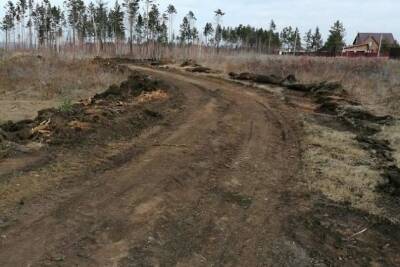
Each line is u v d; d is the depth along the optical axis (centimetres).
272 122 1138
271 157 804
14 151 727
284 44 9419
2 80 1988
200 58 3938
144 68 3262
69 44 6500
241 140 929
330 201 604
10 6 7231
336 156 823
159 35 7106
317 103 1467
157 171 681
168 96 1512
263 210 562
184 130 988
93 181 618
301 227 520
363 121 1141
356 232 516
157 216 516
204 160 762
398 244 493
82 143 805
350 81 1748
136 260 415
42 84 1911
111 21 7075
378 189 655
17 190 562
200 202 573
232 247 460
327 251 468
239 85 1989
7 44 6550
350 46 7331
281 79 2003
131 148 809
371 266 443
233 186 642
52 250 421
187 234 481
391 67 2061
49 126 879
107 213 514
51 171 645
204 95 1631
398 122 1116
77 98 1647
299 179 686
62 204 530
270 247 466
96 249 430
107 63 3184
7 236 444
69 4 6700
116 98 1349
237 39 9038
